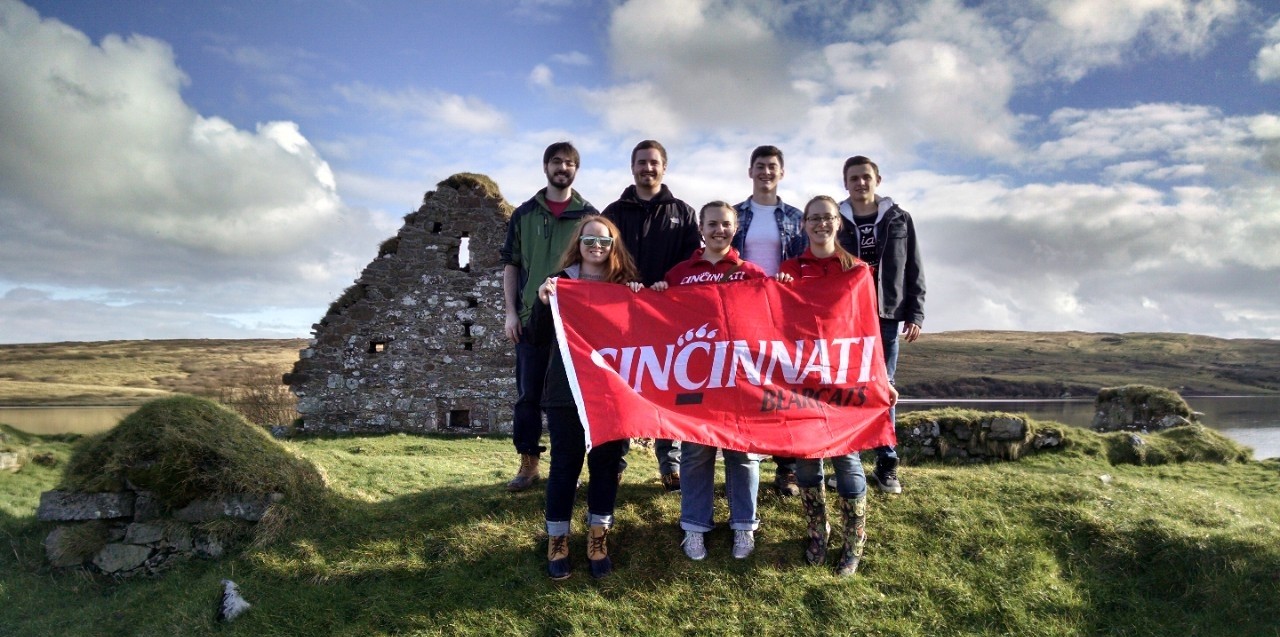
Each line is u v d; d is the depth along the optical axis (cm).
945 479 623
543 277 607
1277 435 2248
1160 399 1485
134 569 551
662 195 581
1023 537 521
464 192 1666
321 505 586
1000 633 433
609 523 487
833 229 520
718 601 457
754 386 486
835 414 493
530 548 515
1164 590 471
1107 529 521
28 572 564
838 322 511
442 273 1642
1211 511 572
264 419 1920
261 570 511
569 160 609
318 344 1603
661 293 500
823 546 495
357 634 444
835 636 426
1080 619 444
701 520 495
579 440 482
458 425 1653
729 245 530
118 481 570
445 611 460
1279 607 432
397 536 542
